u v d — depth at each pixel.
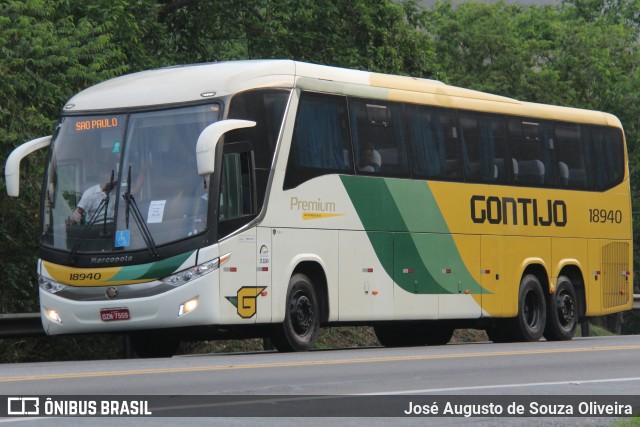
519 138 45.44
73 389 21.89
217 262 33.66
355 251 38.25
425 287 40.91
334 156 37.66
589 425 17.45
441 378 24.41
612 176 49.72
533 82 99.81
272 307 35.28
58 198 35.47
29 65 45.25
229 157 34.28
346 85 38.47
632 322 107.69
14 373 25.70
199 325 33.56
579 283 47.97
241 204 34.50
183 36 67.38
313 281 37.34
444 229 41.75
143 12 61.72
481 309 43.19
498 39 99.69
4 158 44.56
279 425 16.83
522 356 31.95
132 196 34.47
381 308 39.19
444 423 17.19
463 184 42.66
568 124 47.91
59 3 51.62
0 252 46.41
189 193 33.97
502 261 44.16
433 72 71.25
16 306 47.12
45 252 35.16
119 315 33.94
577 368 27.53
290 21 65.50
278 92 35.88
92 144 35.50
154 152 34.69
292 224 36.00
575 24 112.00
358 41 67.25
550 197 46.50
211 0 65.56
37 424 17.11
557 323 46.66
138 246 33.97
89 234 34.59
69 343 49.41
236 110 34.50
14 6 45.56
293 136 36.19
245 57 69.00
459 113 42.97
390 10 67.88
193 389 21.84
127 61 55.97
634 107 102.12
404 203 40.16
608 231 49.31
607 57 104.25
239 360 30.17
